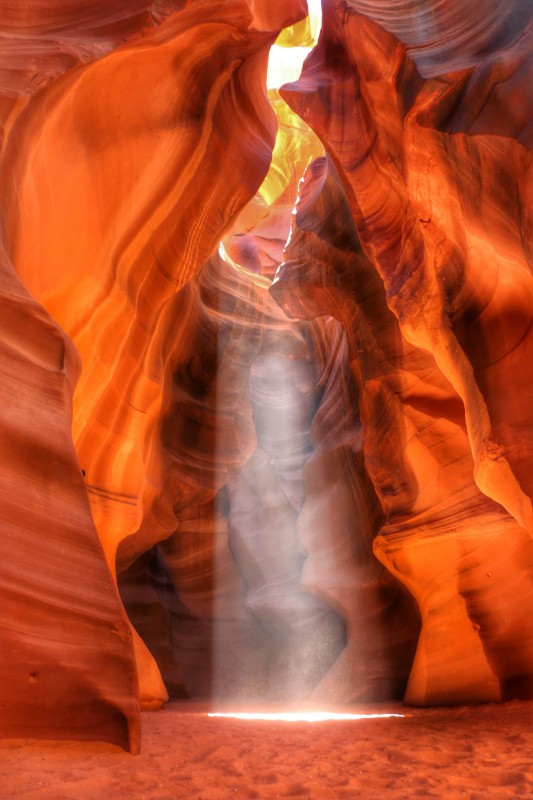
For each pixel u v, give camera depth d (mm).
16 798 3129
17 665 4137
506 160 6918
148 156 8047
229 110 8930
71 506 4816
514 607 9703
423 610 10734
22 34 6090
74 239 7574
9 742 4012
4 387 4758
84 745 4227
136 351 9516
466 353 7934
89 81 6930
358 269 12461
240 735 6117
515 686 9508
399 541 10977
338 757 4805
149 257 9031
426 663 10156
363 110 9648
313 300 13484
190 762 4410
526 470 7008
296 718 8484
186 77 7996
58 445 4902
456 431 10992
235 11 7465
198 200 8984
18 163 6098
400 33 8352
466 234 7832
